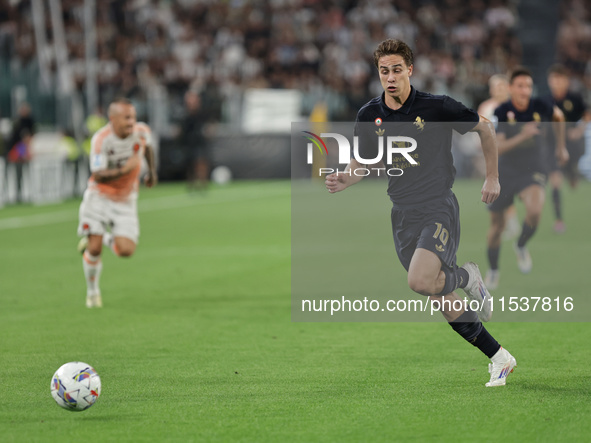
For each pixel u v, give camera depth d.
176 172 98.88
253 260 44.00
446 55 117.69
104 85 101.81
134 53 107.88
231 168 101.62
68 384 17.70
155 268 41.34
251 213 69.75
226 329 27.62
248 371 21.94
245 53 114.00
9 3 103.38
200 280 37.75
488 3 129.12
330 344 25.39
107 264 42.72
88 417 17.83
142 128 31.30
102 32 107.56
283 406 18.61
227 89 107.94
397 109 19.80
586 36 130.75
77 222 62.22
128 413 18.12
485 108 44.34
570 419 17.36
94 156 30.45
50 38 104.75
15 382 20.81
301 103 105.12
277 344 25.39
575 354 23.73
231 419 17.64
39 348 24.77
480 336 19.88
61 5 107.81
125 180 31.03
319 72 113.81
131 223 31.39
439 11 125.56
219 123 102.31
